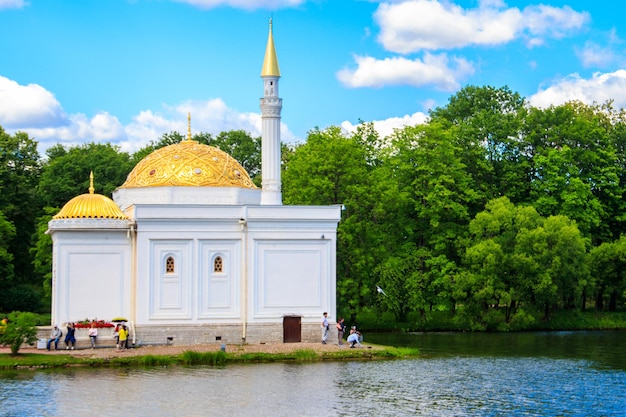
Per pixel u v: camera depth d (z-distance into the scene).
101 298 65.19
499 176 106.38
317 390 49.09
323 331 66.00
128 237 65.56
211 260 65.94
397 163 96.88
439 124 97.56
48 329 63.53
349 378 53.03
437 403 46.25
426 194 95.81
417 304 89.62
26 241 101.62
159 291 65.19
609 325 95.81
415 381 52.41
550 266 91.44
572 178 101.50
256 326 66.00
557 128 106.69
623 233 108.31
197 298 65.50
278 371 55.38
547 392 49.50
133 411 43.88
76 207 65.75
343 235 85.31
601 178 105.31
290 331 66.56
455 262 98.69
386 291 87.81
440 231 97.56
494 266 89.75
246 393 48.09
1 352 60.16
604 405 46.12
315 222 67.12
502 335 85.44
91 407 44.66
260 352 60.62
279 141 72.25
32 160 107.38
